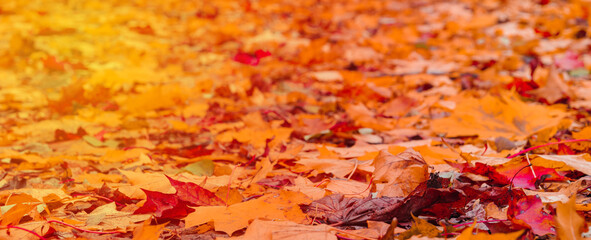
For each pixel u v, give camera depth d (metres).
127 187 2.32
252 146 3.00
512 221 1.80
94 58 5.15
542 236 1.85
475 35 5.50
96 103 3.91
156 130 3.35
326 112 3.66
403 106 3.52
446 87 3.98
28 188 2.48
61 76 4.57
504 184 2.25
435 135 3.07
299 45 5.45
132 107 3.69
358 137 3.07
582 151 2.52
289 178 2.43
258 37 5.82
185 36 6.02
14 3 7.94
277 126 3.28
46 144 3.10
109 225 2.04
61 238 1.97
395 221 1.66
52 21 6.62
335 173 2.43
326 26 6.25
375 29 6.11
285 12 7.20
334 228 1.86
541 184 2.26
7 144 3.10
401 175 2.10
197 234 2.03
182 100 3.88
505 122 2.97
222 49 5.50
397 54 4.91
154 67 4.83
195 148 2.95
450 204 1.99
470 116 3.02
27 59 5.07
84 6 7.76
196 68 4.81
